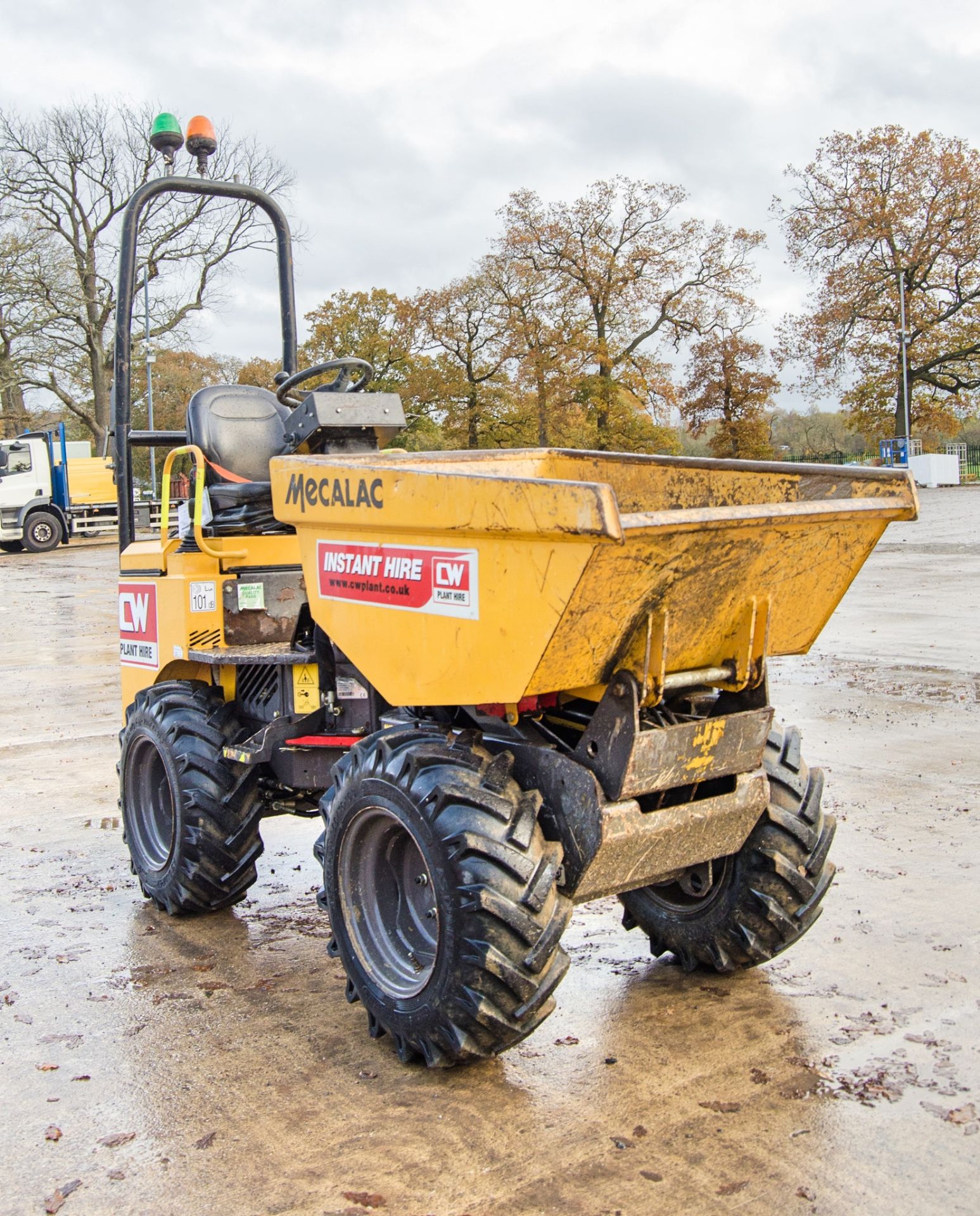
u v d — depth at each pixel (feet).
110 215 125.49
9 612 54.49
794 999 12.08
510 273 152.66
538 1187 8.83
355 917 11.51
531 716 11.12
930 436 171.94
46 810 20.81
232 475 15.16
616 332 156.15
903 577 53.88
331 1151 9.44
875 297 158.51
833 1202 8.52
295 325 18.08
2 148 121.90
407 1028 10.62
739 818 11.10
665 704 11.28
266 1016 12.18
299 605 15.35
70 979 13.26
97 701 31.73
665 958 13.48
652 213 153.17
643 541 8.90
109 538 107.45
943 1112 9.77
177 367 182.39
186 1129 9.89
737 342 168.25
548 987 10.01
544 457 13.52
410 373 160.86
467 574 9.91
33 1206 8.82
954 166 151.53
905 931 13.76
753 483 12.00
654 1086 10.34
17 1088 10.69
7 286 122.83
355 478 10.96
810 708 27.02
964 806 18.83
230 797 14.52
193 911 15.20
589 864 10.13
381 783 10.71
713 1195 8.64
